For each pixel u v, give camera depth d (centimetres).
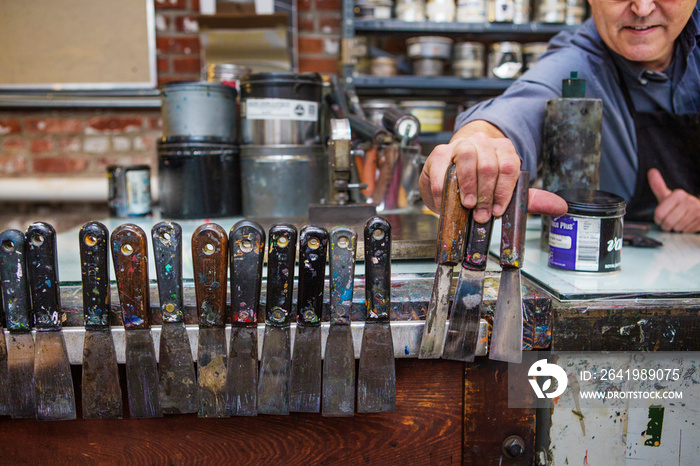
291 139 149
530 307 70
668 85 126
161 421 74
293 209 151
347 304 66
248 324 66
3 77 246
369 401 67
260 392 67
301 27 247
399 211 158
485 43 250
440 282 66
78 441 74
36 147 253
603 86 126
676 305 72
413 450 75
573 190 98
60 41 245
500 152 65
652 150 132
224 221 144
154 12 244
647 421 74
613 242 86
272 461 75
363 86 221
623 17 110
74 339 67
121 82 248
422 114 217
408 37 241
